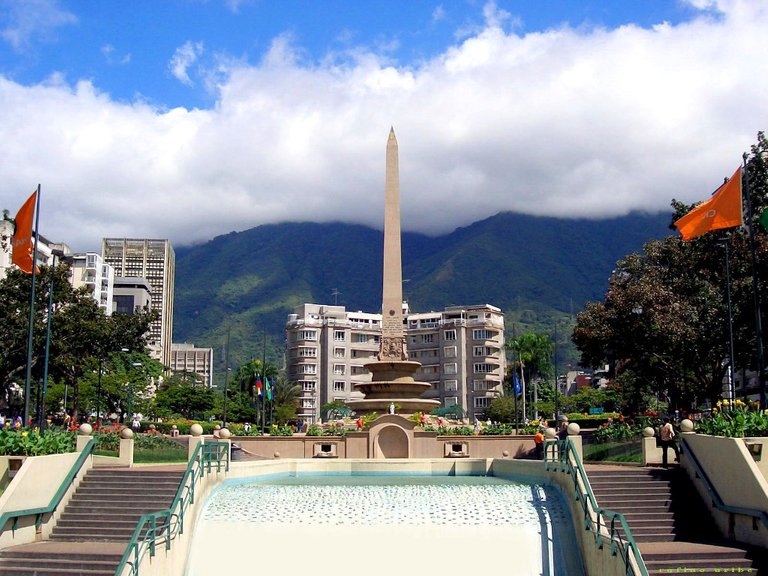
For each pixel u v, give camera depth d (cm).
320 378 16625
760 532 2462
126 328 7112
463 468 4128
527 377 13625
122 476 3039
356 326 17025
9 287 6072
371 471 4125
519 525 2842
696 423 3184
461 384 16312
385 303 5900
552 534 2812
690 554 2398
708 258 5094
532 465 3519
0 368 5897
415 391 5759
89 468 3119
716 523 2673
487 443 4762
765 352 5128
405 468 4125
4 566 2408
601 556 2459
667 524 2692
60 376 6800
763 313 4719
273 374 14000
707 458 2781
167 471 3100
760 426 2739
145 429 7388
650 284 5631
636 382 6612
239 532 2852
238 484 3409
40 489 2691
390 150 6031
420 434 4759
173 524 2627
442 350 16575
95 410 9575
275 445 4850
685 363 5447
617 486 2903
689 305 5409
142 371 10556
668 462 3359
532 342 13375
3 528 2489
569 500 2909
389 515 2908
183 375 13788
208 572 2736
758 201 4803
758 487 2445
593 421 7750
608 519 2686
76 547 2547
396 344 5853
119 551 2484
